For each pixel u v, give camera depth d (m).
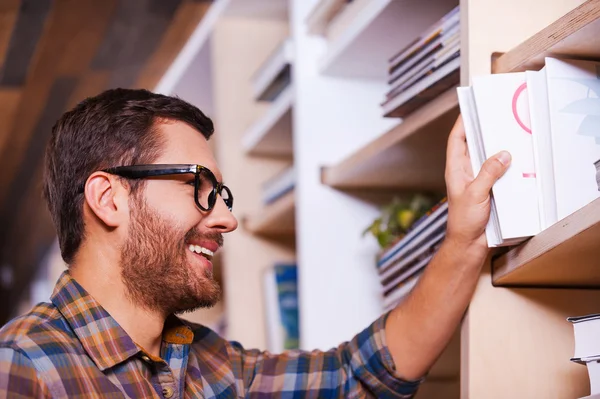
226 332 2.63
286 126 2.33
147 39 2.93
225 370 1.38
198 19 2.76
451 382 1.83
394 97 1.42
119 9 2.66
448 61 1.22
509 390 1.16
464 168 1.16
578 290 1.21
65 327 1.16
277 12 2.66
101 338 1.15
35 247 5.94
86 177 1.24
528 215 1.07
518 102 1.10
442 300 1.21
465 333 1.17
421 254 1.42
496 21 1.16
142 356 1.18
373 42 1.71
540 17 1.18
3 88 3.30
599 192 1.04
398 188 1.92
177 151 1.26
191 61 2.92
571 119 1.05
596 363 0.98
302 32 1.98
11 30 2.79
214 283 1.26
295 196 2.06
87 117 1.27
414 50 1.34
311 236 1.87
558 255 1.03
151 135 1.25
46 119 3.67
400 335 1.33
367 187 1.90
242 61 2.72
